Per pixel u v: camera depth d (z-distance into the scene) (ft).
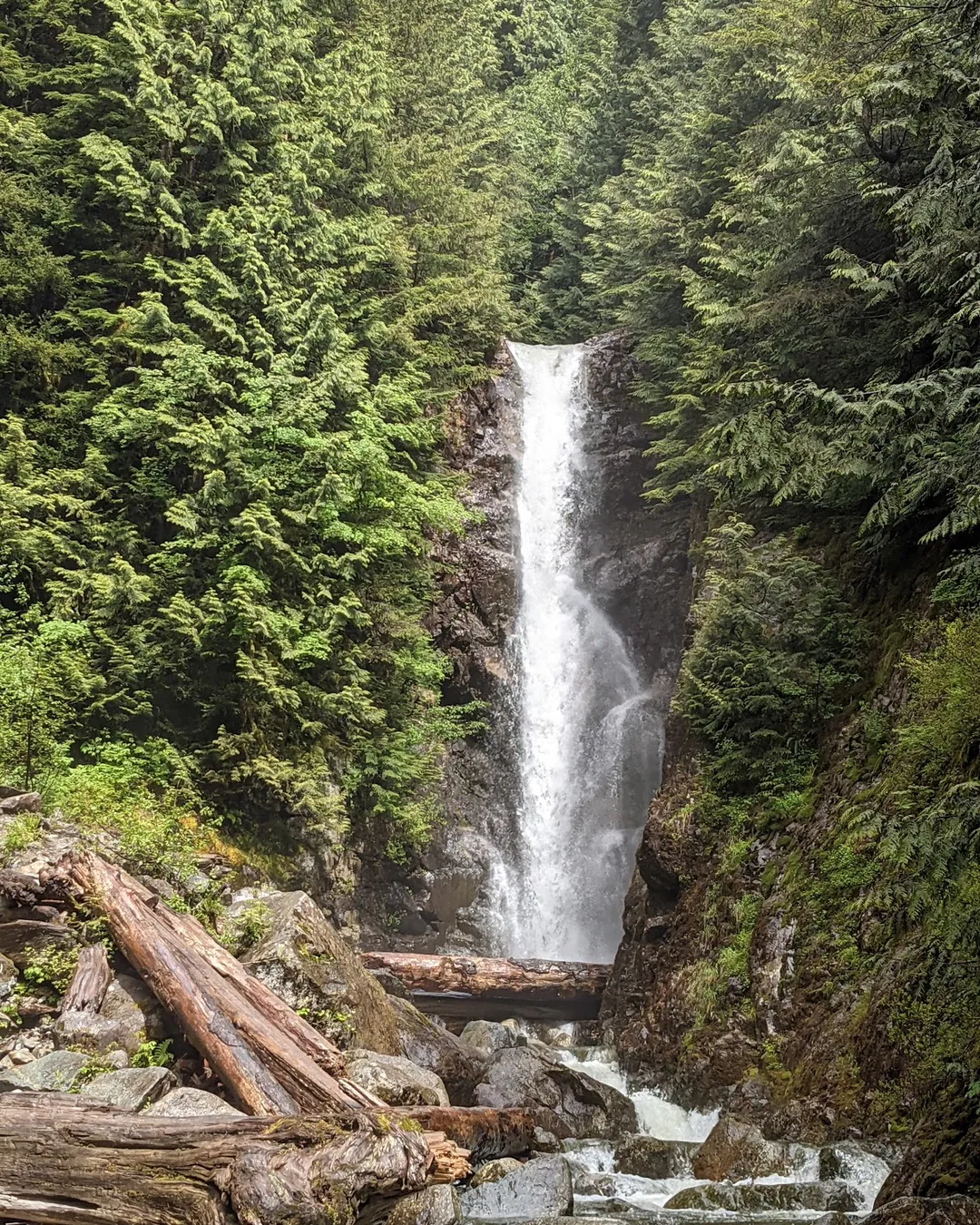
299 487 54.60
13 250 56.95
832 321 51.49
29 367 55.98
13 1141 17.90
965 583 37.45
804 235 53.47
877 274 46.73
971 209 31.55
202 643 50.26
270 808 51.70
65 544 49.83
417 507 59.41
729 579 51.67
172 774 47.60
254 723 50.29
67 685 45.93
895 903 34.91
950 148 32.45
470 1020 51.29
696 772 50.88
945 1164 21.85
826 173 50.11
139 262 59.67
